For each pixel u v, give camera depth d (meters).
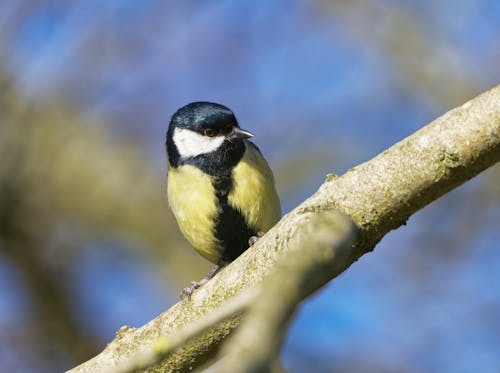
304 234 4.31
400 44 12.42
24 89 13.23
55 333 13.01
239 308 3.86
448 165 4.77
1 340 12.62
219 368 2.91
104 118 13.59
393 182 4.91
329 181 5.14
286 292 3.43
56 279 13.59
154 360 4.41
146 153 14.05
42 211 13.80
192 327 4.14
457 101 12.05
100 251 14.08
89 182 14.03
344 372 10.77
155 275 13.87
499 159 4.73
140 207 14.14
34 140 13.48
